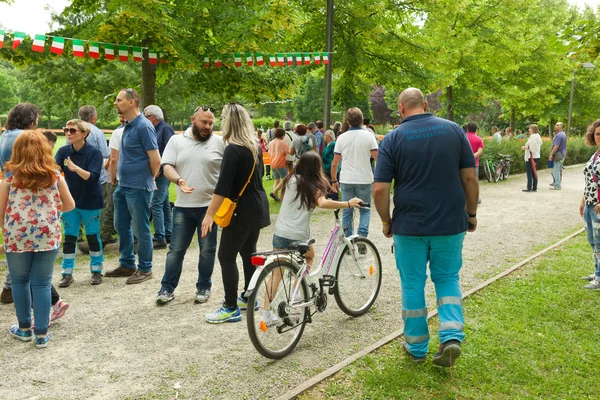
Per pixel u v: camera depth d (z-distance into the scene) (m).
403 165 3.72
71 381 3.67
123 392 3.51
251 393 3.50
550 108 32.38
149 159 5.80
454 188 3.69
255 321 3.95
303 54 10.70
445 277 3.81
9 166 4.06
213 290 5.73
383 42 14.28
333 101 15.88
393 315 4.98
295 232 4.42
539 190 15.12
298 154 12.40
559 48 5.39
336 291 4.65
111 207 7.75
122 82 20.55
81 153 5.80
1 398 3.42
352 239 4.91
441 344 3.62
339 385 3.56
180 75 19.81
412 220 3.69
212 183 5.21
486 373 3.74
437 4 14.52
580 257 7.11
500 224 9.77
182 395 3.47
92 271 5.93
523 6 19.05
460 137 3.75
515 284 5.84
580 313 4.98
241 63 10.78
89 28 9.59
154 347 4.25
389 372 3.72
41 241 4.11
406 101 3.85
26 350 4.18
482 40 18.78
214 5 10.29
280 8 9.90
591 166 5.64
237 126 4.54
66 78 20.69
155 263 6.86
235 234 4.63
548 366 3.87
